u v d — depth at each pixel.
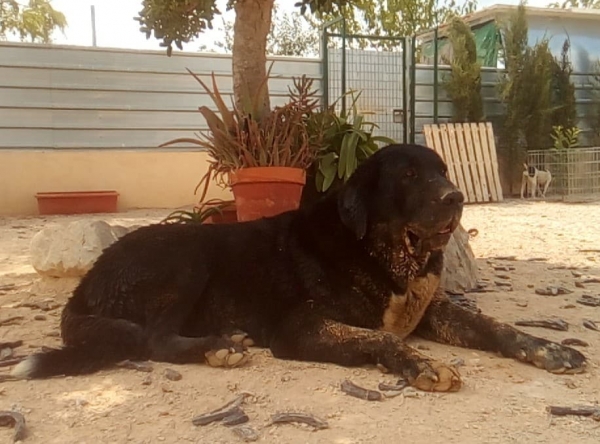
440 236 1.36
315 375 1.24
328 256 1.41
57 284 1.98
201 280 1.46
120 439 0.98
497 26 6.06
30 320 1.69
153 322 1.40
